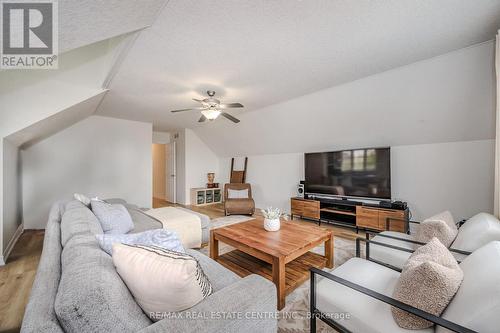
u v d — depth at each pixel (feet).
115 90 10.38
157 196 25.86
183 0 4.79
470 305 2.79
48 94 9.03
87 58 9.69
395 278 4.57
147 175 17.29
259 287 3.08
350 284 3.64
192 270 2.63
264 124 15.05
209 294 3.01
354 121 11.46
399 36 6.25
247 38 6.26
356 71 8.48
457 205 9.93
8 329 4.99
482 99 7.94
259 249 6.22
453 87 8.07
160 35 6.10
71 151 14.12
